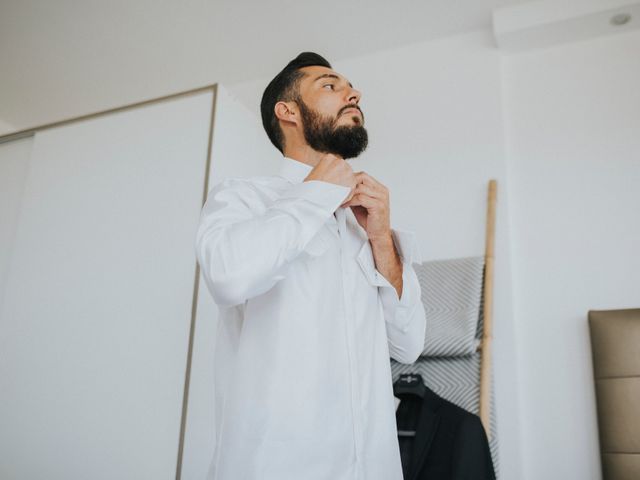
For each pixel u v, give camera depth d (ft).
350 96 4.34
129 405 5.92
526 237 7.49
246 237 3.03
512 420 6.68
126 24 8.86
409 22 8.57
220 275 2.97
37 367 6.51
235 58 9.50
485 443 5.30
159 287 6.21
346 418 3.26
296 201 3.18
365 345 3.59
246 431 3.14
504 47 8.34
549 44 8.23
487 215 7.41
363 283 3.81
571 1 7.87
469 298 6.74
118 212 6.73
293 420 3.11
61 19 8.82
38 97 10.73
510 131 8.05
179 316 6.00
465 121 8.20
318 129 4.22
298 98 4.39
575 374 6.81
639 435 6.17
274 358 3.23
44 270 6.89
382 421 3.48
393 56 9.02
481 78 8.34
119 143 7.04
